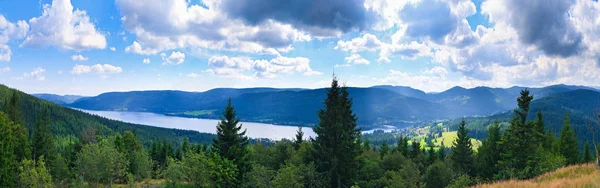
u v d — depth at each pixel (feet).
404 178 151.94
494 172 217.15
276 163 176.35
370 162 186.19
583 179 68.74
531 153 152.25
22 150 179.52
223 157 157.07
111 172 144.66
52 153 236.02
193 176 153.99
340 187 151.23
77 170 144.05
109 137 248.11
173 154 349.00
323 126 157.17
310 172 138.10
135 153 205.98
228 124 165.27
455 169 246.47
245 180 152.66
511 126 160.76
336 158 148.36
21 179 106.63
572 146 230.89
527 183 75.41
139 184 181.47
